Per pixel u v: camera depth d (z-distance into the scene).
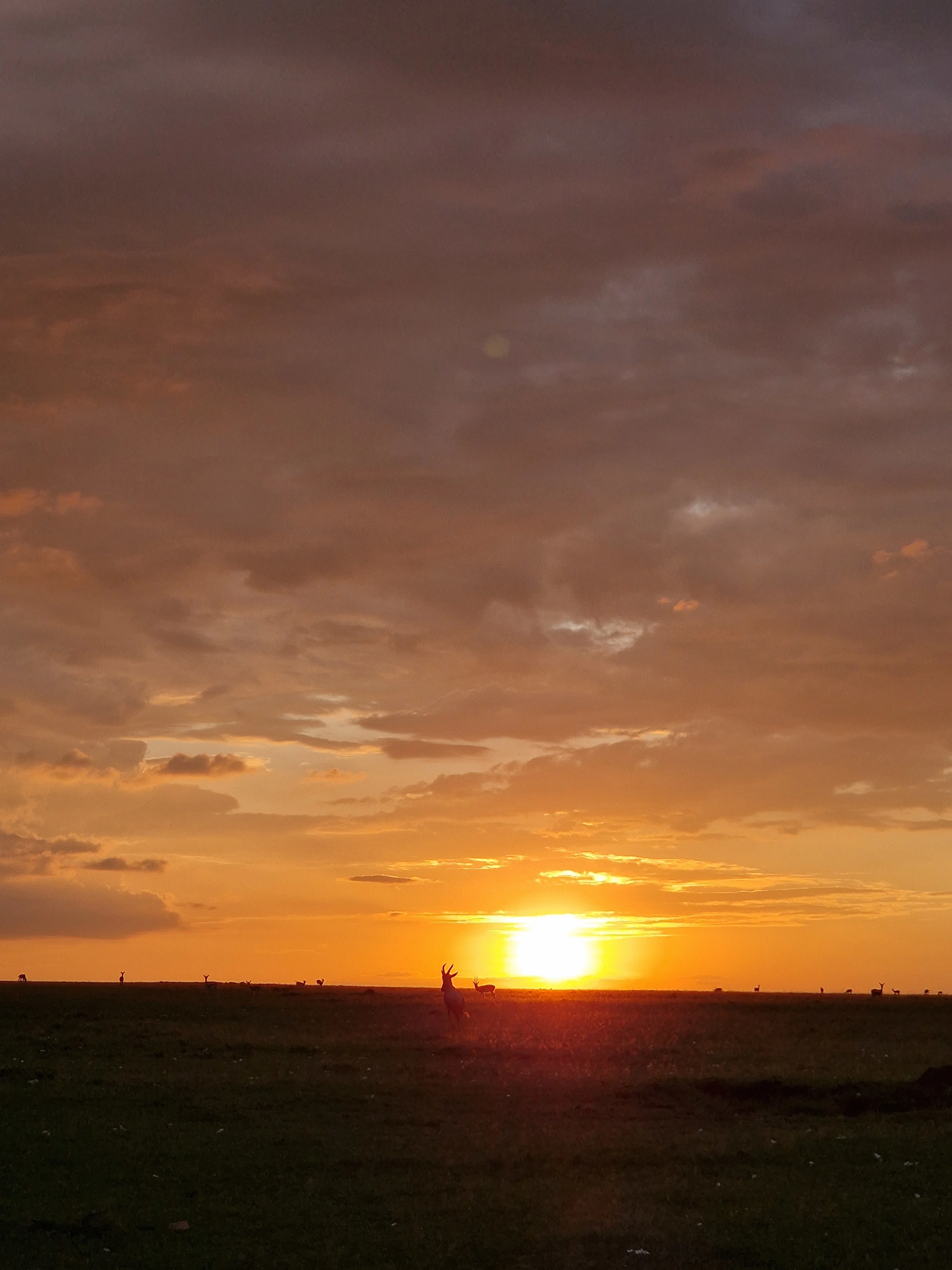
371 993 79.31
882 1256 16.34
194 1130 24.84
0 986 92.81
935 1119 27.05
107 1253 16.44
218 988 89.25
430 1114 26.94
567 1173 21.16
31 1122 25.58
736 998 83.38
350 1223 17.98
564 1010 62.16
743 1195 19.45
